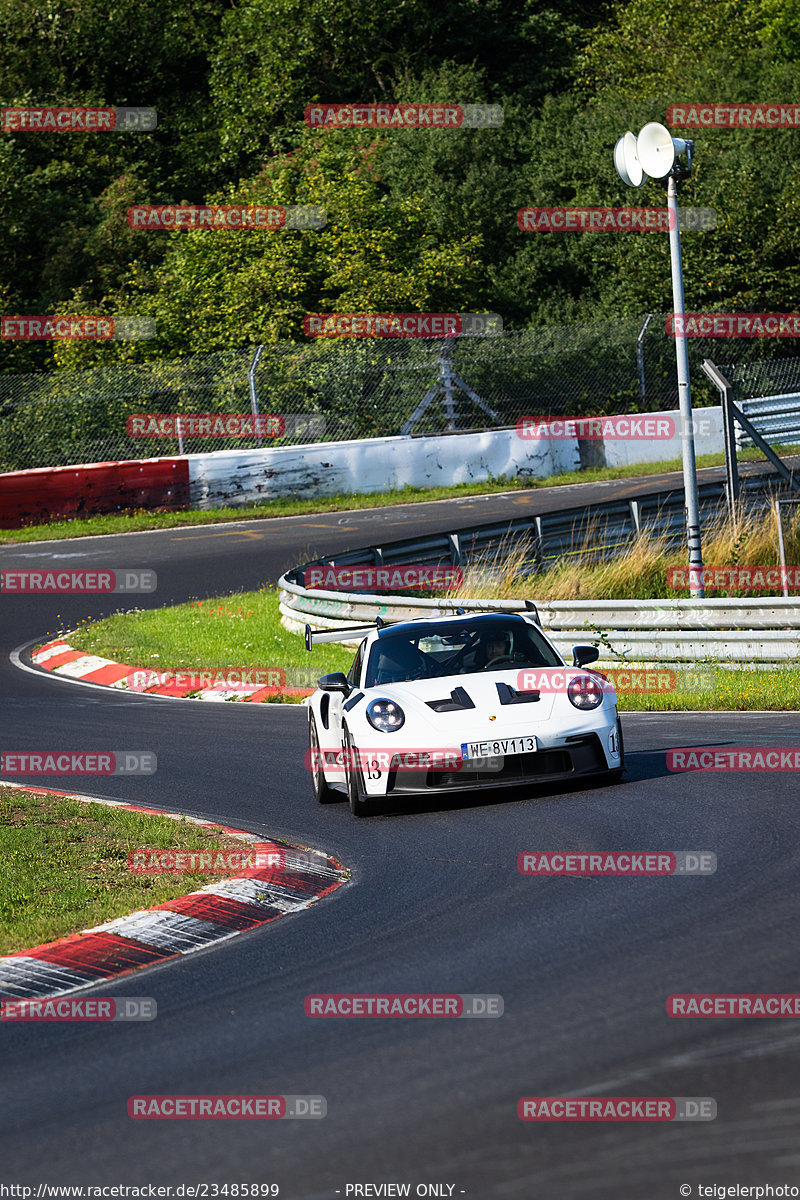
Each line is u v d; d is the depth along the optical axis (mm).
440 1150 14234
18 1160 15102
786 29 186375
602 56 195750
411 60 197125
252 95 189125
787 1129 14031
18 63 192125
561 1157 13805
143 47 199125
